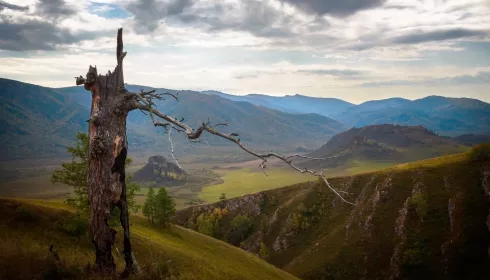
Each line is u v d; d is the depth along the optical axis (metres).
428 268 94.62
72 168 35.03
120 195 12.41
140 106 12.70
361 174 158.38
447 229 103.25
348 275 103.50
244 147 10.99
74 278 12.92
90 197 12.22
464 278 89.81
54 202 54.94
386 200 125.12
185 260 36.62
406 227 108.81
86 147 34.94
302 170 10.77
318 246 124.50
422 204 111.12
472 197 108.81
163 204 69.75
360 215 125.56
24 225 31.58
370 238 112.44
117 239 35.47
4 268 13.20
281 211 160.88
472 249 94.25
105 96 12.73
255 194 185.50
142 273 13.14
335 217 140.38
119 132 12.61
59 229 33.06
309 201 156.50
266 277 56.50
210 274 25.28
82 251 27.83
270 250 140.75
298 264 119.62
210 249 64.88
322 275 106.38
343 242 117.31
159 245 43.19
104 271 12.44
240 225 160.12
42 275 12.91
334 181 162.12
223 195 196.88
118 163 12.39
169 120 12.23
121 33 13.22
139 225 65.06
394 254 101.56
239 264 59.81
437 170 129.88
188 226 162.75
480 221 100.12
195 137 11.30
